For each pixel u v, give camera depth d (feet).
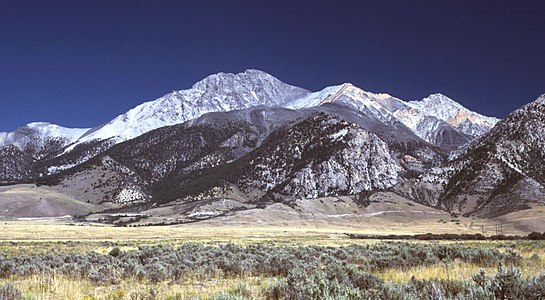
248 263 74.33
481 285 39.58
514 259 73.15
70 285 55.11
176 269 67.97
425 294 38.29
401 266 72.02
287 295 41.70
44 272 68.80
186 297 45.68
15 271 71.31
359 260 87.40
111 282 62.69
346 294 36.68
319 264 82.48
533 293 35.88
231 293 46.01
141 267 70.03
